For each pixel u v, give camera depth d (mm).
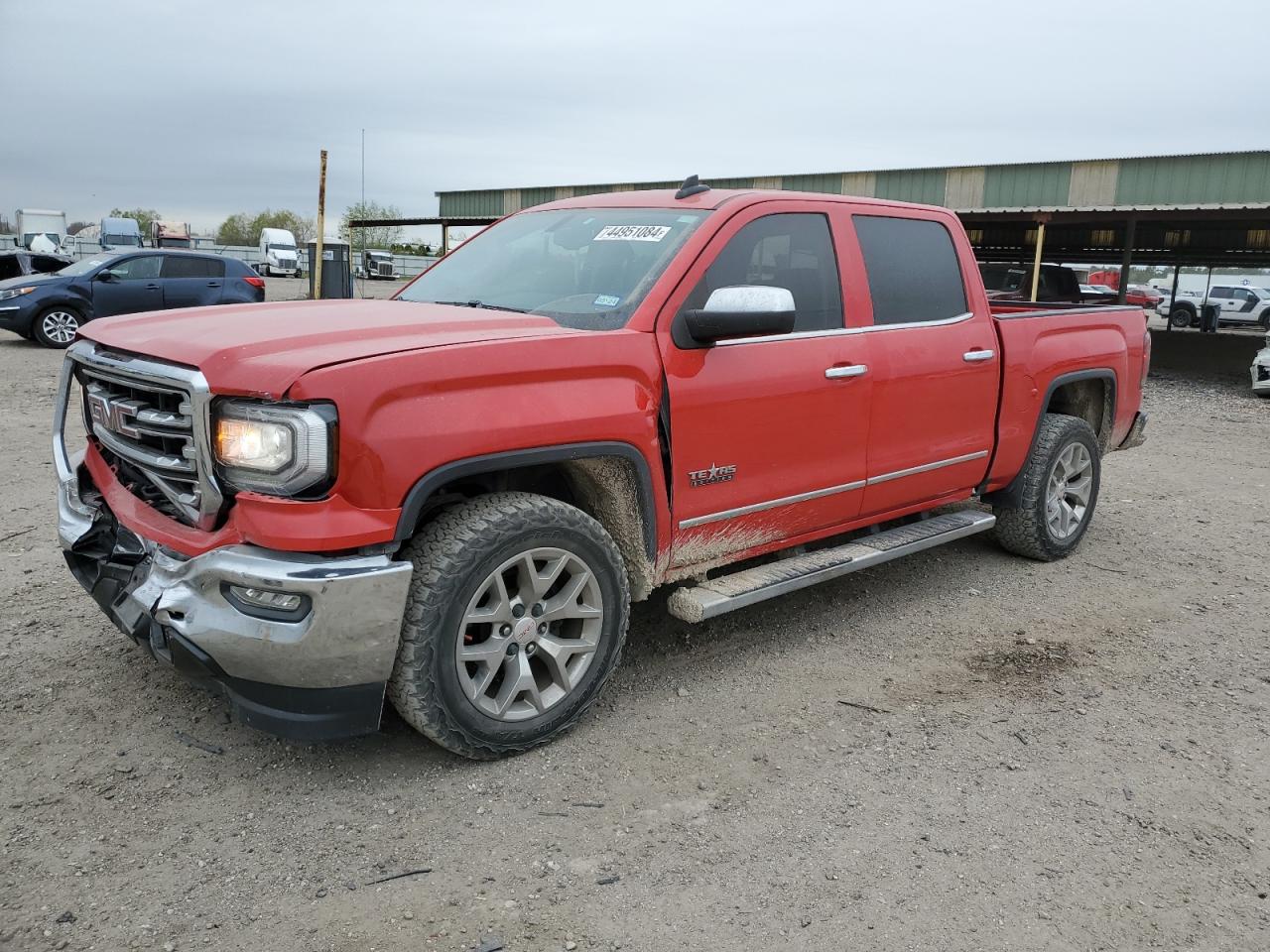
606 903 2523
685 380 3461
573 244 3963
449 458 2834
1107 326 5691
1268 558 5762
